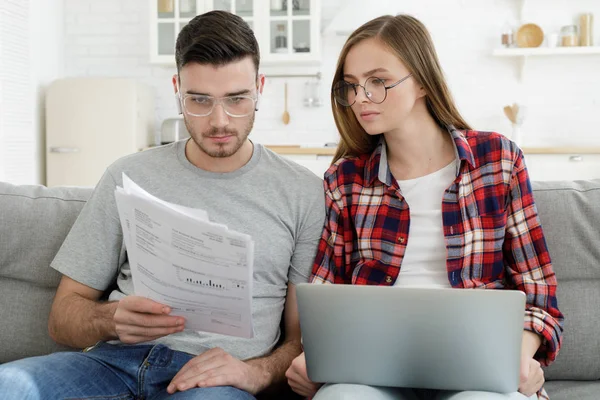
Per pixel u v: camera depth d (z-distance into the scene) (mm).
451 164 1614
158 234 1229
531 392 1367
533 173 4578
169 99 5402
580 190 1725
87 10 5426
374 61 1553
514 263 1554
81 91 4883
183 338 1516
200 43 1478
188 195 1586
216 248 1186
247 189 1596
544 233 1683
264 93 5359
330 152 4730
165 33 5086
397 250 1579
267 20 4996
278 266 1590
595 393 1573
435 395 1399
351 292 1207
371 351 1228
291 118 5355
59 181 4926
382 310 1198
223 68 1481
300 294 1234
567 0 5016
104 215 1584
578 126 5086
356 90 1577
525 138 5133
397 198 1612
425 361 1209
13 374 1337
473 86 5148
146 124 5113
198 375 1350
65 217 1767
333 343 1242
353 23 4918
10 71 4539
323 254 1635
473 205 1564
